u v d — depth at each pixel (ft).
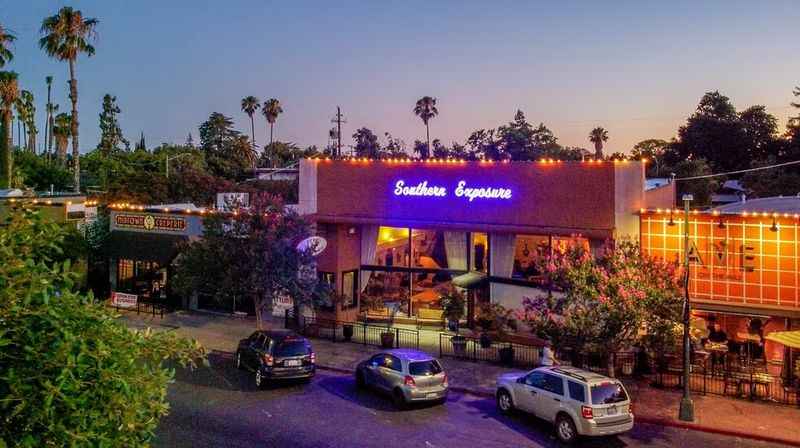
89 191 194.08
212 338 82.53
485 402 59.98
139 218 105.81
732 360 67.10
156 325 88.94
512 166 81.61
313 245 79.30
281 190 198.08
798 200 81.20
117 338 18.08
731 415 55.52
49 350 15.53
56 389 14.65
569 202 78.13
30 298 15.51
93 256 107.55
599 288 56.13
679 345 62.13
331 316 90.48
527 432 51.72
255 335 67.21
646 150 308.40
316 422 52.65
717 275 69.77
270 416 53.72
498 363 72.43
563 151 201.36
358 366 63.46
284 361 61.82
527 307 60.90
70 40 147.23
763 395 60.54
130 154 254.27
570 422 48.73
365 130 236.02
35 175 184.55
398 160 88.89
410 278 91.35
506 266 82.84
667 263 59.77
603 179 76.07
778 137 244.42
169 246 101.60
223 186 182.19
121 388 16.40
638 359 66.80
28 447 14.76
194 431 49.06
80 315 16.98
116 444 16.61
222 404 56.65
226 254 75.87
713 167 245.24
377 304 92.73
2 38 165.27
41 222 18.43
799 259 65.77
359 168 90.94
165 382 18.38
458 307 84.23
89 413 15.61
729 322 71.67
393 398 57.82
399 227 90.12
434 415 55.57
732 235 68.95
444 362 72.84
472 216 84.23
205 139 339.57
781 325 68.44
